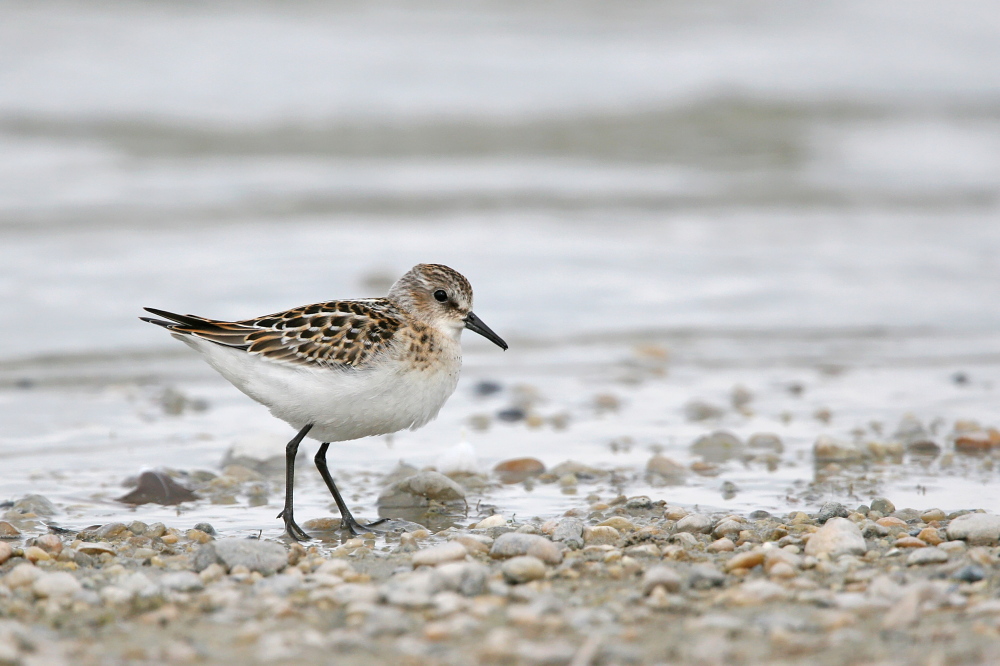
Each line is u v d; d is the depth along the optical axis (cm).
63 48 3195
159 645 589
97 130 2814
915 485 1006
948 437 1171
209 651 580
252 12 3641
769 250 2077
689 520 841
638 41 3859
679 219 2320
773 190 2592
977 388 1387
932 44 4088
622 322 1672
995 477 1033
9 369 1401
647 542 805
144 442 1158
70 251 1934
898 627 599
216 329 850
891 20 4297
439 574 678
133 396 1327
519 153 2892
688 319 1692
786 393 1379
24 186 2375
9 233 2041
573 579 703
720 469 1074
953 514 875
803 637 589
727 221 2311
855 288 1847
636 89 3422
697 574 690
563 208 2395
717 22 4153
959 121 3391
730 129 3198
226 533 880
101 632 608
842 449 1114
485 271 1895
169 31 3406
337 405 841
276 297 1691
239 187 2469
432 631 597
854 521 852
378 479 1059
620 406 1327
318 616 634
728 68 3684
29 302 1653
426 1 3981
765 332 1642
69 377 1387
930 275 1923
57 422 1219
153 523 901
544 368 1497
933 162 2919
